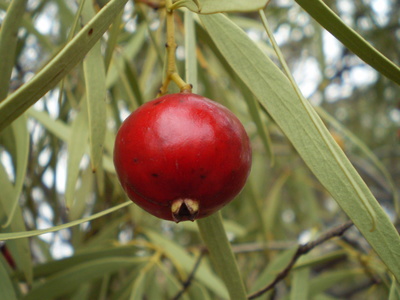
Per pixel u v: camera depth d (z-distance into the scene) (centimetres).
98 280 27
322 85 36
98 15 12
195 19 19
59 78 12
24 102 12
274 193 37
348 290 44
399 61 41
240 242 35
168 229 40
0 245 24
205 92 30
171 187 13
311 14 13
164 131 13
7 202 18
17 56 28
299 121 14
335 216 50
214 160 13
